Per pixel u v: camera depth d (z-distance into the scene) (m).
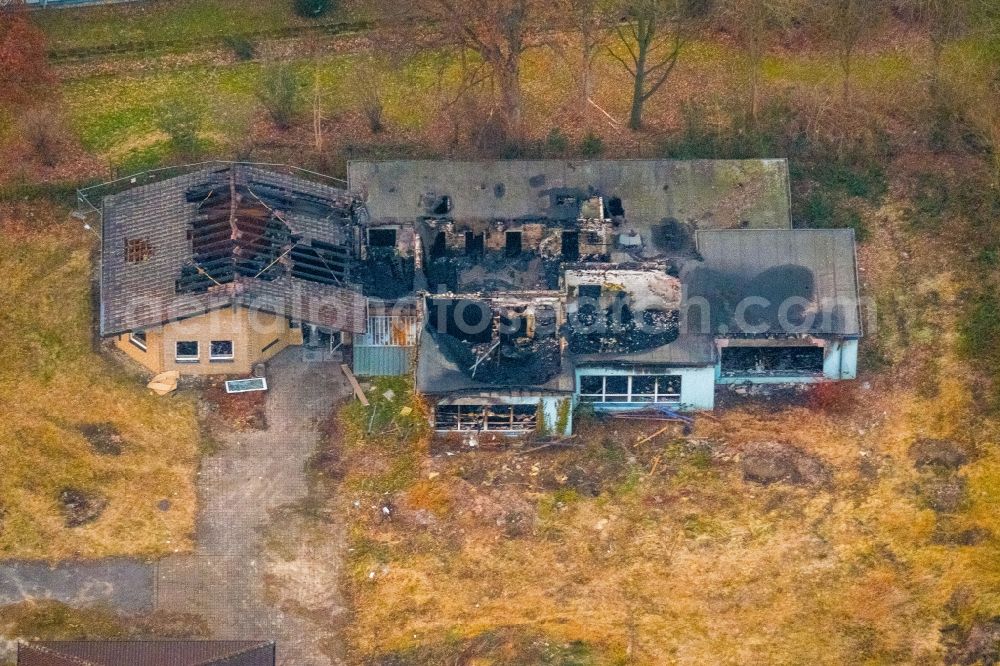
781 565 49.22
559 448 52.06
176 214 54.09
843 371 53.53
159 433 52.56
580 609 48.62
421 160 57.59
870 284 55.66
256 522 50.78
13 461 51.97
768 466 51.41
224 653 45.00
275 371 53.84
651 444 52.16
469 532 50.19
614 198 55.66
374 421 52.72
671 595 48.72
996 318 54.44
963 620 47.94
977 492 50.66
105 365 53.97
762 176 56.16
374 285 54.34
